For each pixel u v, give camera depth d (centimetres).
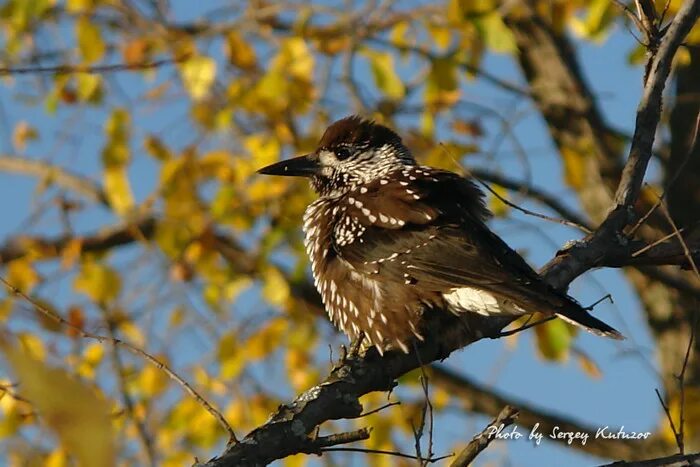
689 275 1427
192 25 1403
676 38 835
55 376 316
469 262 821
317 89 1335
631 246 834
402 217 869
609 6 1213
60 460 966
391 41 1324
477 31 1134
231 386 1266
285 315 1348
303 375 1309
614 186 1517
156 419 1214
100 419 315
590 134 1532
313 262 938
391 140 1041
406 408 1252
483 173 1380
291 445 663
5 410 1046
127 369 1230
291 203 1333
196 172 1325
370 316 859
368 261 865
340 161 1036
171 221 1322
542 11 1552
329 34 1356
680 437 708
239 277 1344
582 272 830
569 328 1227
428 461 650
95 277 1263
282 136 1329
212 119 1335
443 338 843
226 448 656
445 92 1305
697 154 1505
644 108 847
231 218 1337
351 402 716
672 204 1492
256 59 1319
